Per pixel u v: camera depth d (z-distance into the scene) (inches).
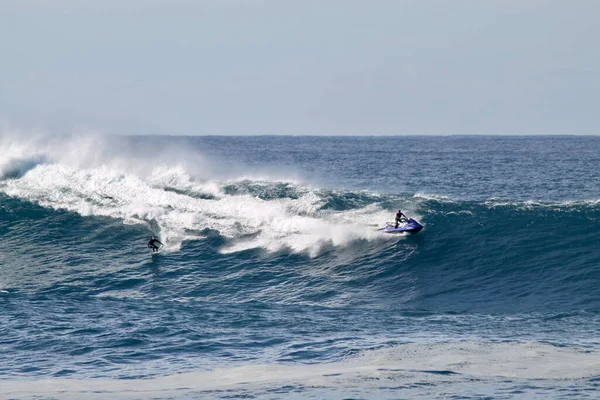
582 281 4089.6
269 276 4584.2
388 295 4136.3
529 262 4443.9
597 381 2459.4
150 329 3464.6
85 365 2903.5
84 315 3772.1
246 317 3708.2
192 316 3742.6
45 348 3159.5
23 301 4121.6
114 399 2420.0
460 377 2549.2
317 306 3973.9
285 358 2938.0
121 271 4793.3
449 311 3772.1
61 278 4685.0
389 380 2534.5
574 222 4963.1
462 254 4662.9
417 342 3102.9
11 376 2773.1
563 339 3115.2
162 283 4527.6
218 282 4517.7
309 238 5128.0
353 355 2930.6
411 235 4995.1
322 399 2338.8
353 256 4781.0
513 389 2389.3
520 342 3063.5
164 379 2682.1
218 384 2581.2
